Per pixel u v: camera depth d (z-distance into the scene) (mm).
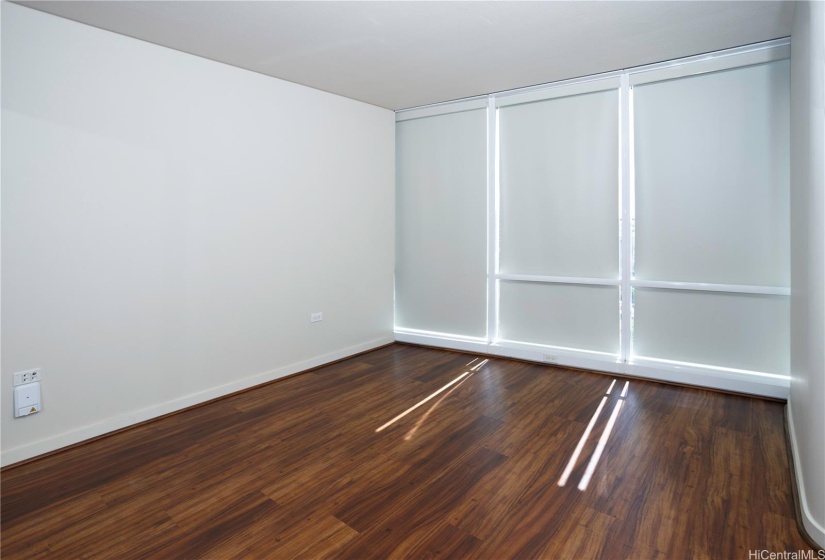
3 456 2582
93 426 2955
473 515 2104
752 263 3547
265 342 4020
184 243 3420
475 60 3666
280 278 4121
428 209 5211
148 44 3176
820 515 1827
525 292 4660
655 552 1844
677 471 2449
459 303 5059
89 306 2928
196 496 2283
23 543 1940
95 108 2920
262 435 2986
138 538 1969
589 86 4121
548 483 2361
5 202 2566
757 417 3133
